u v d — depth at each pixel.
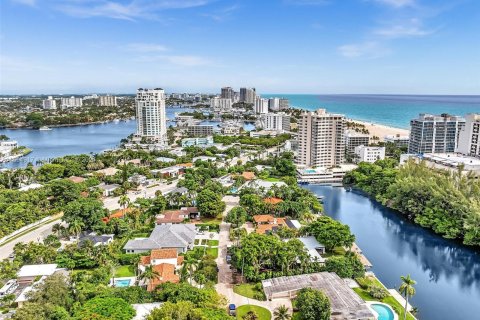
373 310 116.31
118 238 171.00
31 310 96.19
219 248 162.38
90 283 123.12
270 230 171.62
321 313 103.06
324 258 152.62
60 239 169.00
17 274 131.50
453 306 126.31
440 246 174.38
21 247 147.25
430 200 196.38
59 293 108.12
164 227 170.62
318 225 164.25
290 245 142.38
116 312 100.38
